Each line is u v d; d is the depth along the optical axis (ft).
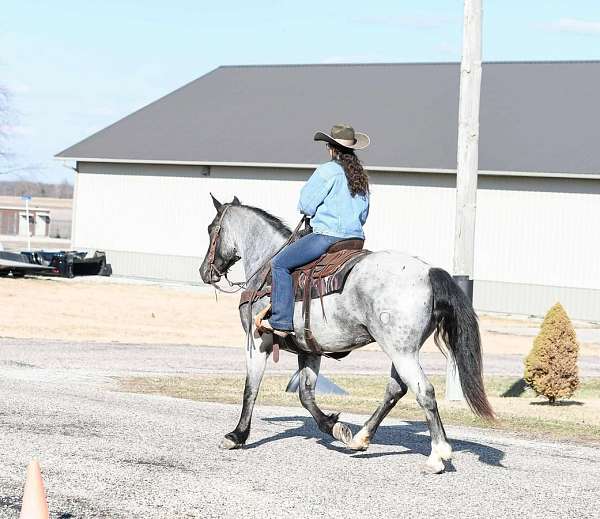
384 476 29.17
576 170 122.83
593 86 140.97
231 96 166.40
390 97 150.51
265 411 42.32
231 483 27.84
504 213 128.06
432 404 27.91
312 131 148.05
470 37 50.44
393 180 135.13
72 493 26.55
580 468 31.78
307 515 24.97
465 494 27.40
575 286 124.36
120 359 67.67
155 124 164.25
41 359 64.54
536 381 55.88
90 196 161.68
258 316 30.94
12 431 34.30
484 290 129.18
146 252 156.66
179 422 37.37
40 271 148.36
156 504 25.67
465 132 50.70
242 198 148.15
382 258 28.60
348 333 29.07
